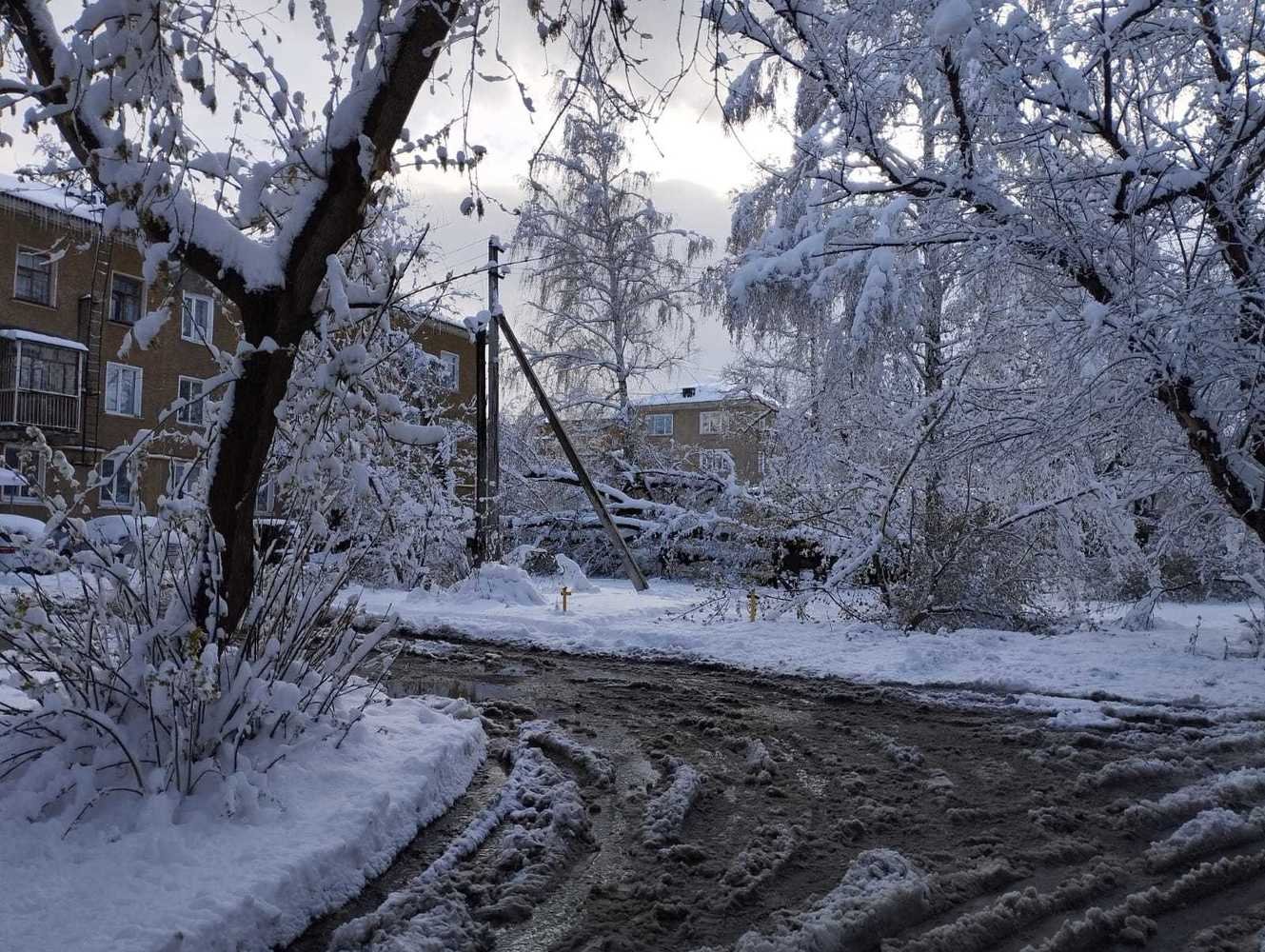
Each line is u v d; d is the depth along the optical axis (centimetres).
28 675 470
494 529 2003
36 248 2800
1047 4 1034
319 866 421
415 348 1544
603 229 3103
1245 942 392
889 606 1472
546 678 1057
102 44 468
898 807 585
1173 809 562
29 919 347
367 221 624
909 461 1369
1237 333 962
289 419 567
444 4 534
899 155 1172
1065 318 1000
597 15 569
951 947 386
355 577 1733
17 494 2689
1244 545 1218
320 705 589
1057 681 991
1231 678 983
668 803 576
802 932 391
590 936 397
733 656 1185
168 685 465
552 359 3150
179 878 388
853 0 1066
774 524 1686
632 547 2884
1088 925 399
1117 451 1207
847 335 1355
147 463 554
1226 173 977
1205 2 977
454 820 540
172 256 521
